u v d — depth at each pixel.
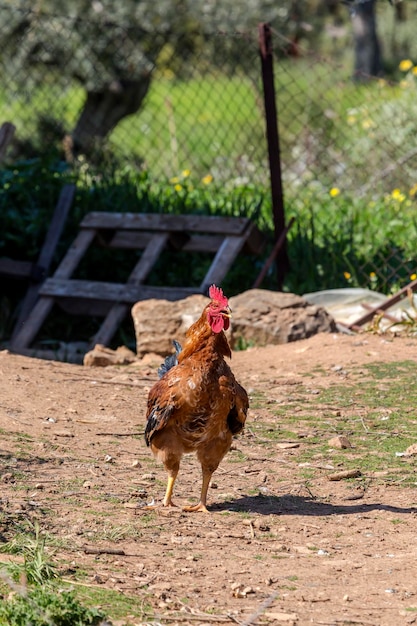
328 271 14.38
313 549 6.19
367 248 14.84
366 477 7.73
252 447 8.47
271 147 13.80
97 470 7.55
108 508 6.72
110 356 11.74
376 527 6.62
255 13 24.70
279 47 18.53
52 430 8.45
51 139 20.27
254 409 9.58
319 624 5.01
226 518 6.76
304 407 9.64
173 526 6.51
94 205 15.61
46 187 15.54
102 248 14.91
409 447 8.39
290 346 11.91
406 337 12.25
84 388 10.02
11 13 19.66
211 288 6.69
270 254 14.62
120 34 21.62
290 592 5.45
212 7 23.75
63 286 13.57
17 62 21.66
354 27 34.34
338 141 20.38
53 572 5.36
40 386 9.82
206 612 5.08
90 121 22.55
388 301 12.61
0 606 4.70
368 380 10.47
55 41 21.48
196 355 6.53
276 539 6.36
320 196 18.17
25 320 13.75
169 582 5.48
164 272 14.76
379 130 19.05
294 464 8.05
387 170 18.20
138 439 8.50
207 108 26.97
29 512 6.42
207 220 13.80
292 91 23.22
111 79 22.06
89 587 5.27
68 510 6.58
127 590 5.30
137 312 12.16
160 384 6.70
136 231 14.31
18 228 14.80
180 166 18.66
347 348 11.63
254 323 12.14
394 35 36.47
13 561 5.48
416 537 6.43
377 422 9.17
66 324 14.20
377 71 34.44
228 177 18.34
